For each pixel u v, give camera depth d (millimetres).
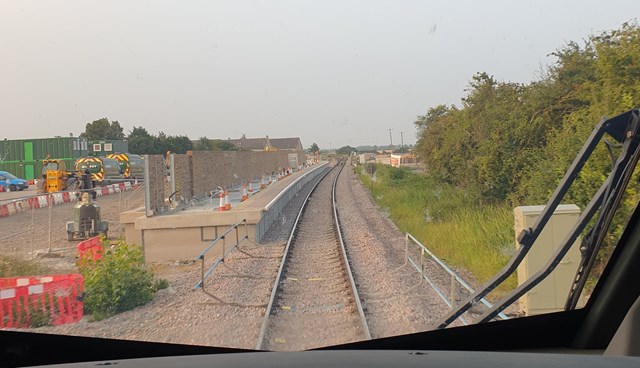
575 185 9906
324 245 18703
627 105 11984
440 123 35562
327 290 11875
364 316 9016
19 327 9188
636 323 3732
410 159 77500
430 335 5156
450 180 30734
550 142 16250
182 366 3793
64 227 25281
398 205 30062
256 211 19109
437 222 21359
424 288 11633
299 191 47344
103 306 10273
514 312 8297
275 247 18438
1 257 15938
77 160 49938
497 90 28000
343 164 127562
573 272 7391
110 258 11391
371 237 19547
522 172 18609
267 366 3721
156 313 10148
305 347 7805
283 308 10203
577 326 4633
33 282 10594
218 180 33875
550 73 19406
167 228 18641
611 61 12945
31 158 54656
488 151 20859
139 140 68750
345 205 33625
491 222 16516
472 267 13430
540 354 3689
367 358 3801
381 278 12820
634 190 6305
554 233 7500
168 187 23266
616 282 4320
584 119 13914
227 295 11461
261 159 55156
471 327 5023
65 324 9398
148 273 12492
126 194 42875
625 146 3955
